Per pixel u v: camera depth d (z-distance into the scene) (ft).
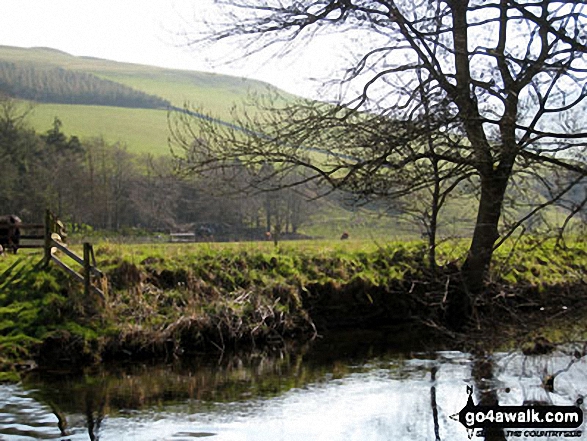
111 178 176.86
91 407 47.52
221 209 150.00
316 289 75.46
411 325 74.43
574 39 41.63
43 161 182.19
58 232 74.74
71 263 68.90
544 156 44.78
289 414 45.60
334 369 57.36
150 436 41.57
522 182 53.36
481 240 61.31
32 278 65.36
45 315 61.82
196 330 64.90
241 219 151.12
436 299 71.15
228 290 71.82
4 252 72.49
